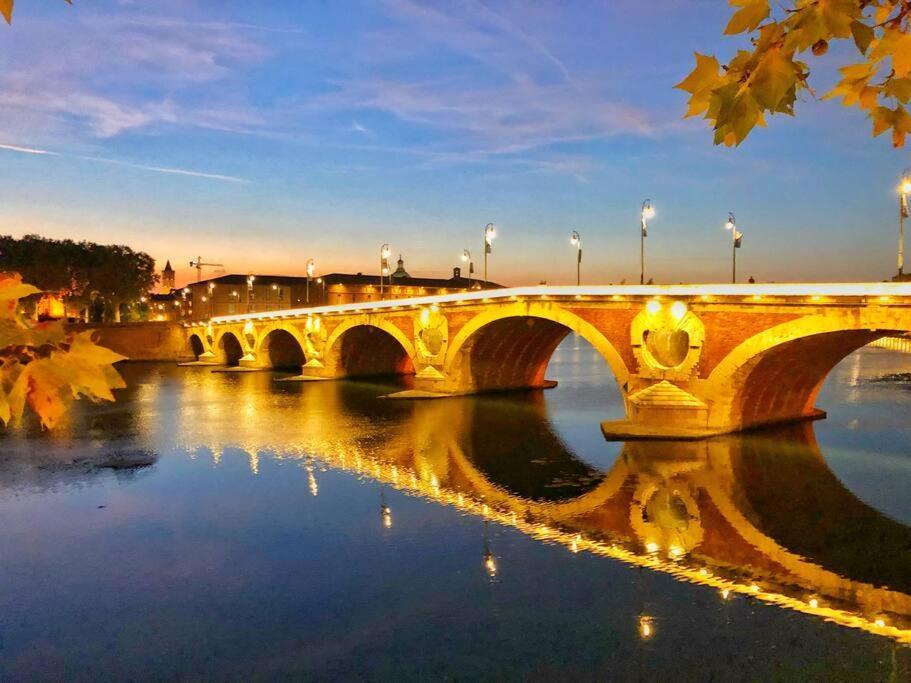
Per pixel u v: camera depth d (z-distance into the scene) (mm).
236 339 109562
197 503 28047
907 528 24172
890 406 49031
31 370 1994
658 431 37375
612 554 21891
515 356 61719
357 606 18531
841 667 15086
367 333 75750
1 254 105312
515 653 16000
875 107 2670
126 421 48656
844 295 31016
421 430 43719
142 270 126875
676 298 37469
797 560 21297
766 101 2246
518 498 28328
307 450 38062
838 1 2137
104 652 16469
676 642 16328
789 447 35750
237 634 17203
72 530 24922
